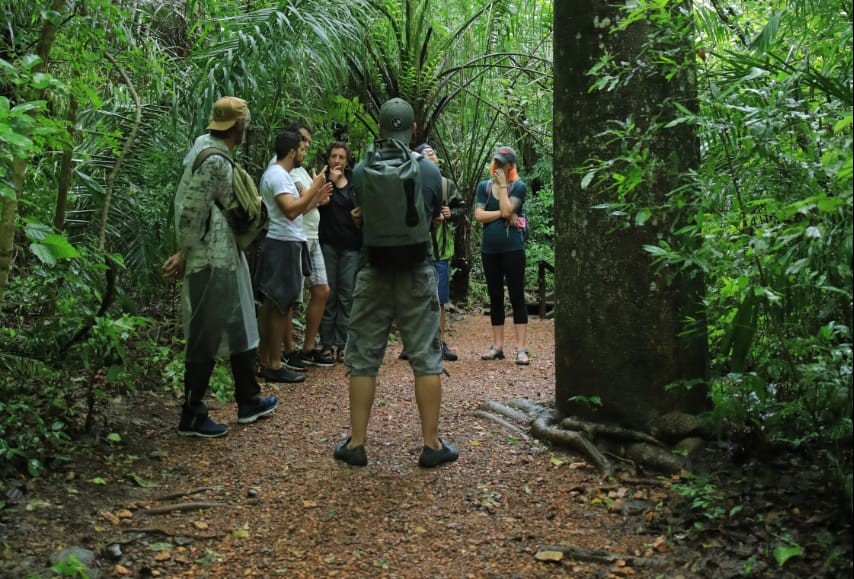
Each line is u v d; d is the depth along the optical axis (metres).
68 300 4.03
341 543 3.05
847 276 2.54
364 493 3.50
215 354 4.09
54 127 3.38
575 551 2.89
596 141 3.78
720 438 3.43
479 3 9.70
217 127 4.09
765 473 3.25
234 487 3.56
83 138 5.81
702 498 3.05
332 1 6.31
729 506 3.02
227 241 4.05
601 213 3.80
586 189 3.85
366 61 8.10
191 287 4.04
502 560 2.90
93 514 3.15
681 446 3.59
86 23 4.04
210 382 4.89
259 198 4.18
